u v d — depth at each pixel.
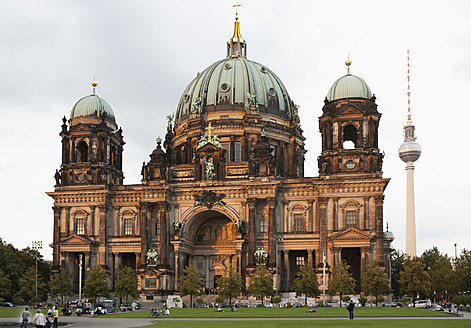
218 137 150.88
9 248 151.62
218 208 136.12
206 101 157.12
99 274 129.88
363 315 87.75
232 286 123.19
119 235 139.00
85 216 139.00
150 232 136.62
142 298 130.38
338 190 129.50
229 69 160.38
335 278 120.38
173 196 138.88
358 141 131.50
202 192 136.88
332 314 90.31
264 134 139.38
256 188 132.38
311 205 132.75
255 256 130.00
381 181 127.19
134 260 143.25
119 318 89.62
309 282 120.38
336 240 126.50
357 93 133.25
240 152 150.75
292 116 161.50
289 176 155.00
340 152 130.62
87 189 139.25
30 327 71.81
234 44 174.50
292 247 131.50
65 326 70.94
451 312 94.75
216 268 144.50
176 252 134.50
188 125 155.25
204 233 146.75
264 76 161.50
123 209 140.12
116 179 148.50
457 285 136.00
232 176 138.00
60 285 131.75
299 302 125.38
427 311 98.19
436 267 170.62
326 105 134.25
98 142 141.75
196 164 138.88
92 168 140.12
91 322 78.94
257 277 123.56
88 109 145.12
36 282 137.25
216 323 72.88
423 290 131.12
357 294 128.62
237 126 151.00
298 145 158.88
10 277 150.12
